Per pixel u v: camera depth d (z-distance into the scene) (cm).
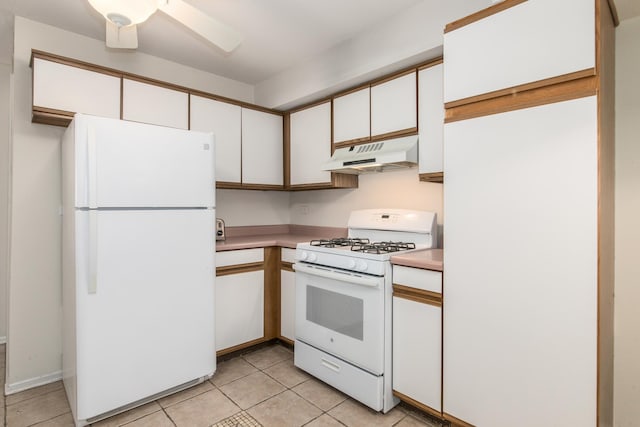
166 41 246
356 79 243
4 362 248
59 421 180
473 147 154
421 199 241
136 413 185
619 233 164
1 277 283
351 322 197
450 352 162
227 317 244
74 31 232
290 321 261
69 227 188
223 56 270
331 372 209
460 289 159
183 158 203
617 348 165
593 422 125
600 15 124
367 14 213
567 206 130
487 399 151
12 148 212
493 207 148
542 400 136
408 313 179
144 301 188
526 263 140
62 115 201
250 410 188
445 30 163
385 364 185
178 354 202
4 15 212
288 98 293
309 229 330
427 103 206
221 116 270
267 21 220
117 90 221
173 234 199
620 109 163
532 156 138
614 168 162
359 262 193
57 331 227
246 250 254
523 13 139
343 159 244
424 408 173
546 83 134
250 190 326
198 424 176
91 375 171
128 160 182
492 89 148
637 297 160
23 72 214
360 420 180
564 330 131
